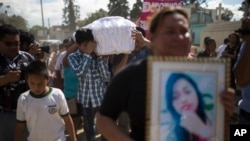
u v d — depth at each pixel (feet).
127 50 15.14
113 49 14.94
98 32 14.87
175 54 5.87
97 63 15.25
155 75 5.57
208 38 25.71
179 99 5.60
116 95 6.25
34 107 10.58
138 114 6.05
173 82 5.58
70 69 16.44
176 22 5.77
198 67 5.59
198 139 5.65
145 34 16.56
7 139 11.41
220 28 74.64
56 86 21.50
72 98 16.57
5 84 10.97
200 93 5.62
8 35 11.24
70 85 16.65
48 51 22.77
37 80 10.38
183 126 5.62
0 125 11.29
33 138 10.80
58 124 10.90
